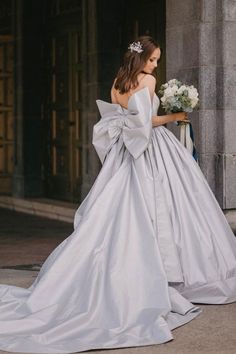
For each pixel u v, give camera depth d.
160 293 5.59
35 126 13.85
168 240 6.01
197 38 8.50
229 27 8.45
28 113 13.79
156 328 5.28
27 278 7.49
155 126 6.44
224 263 6.24
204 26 8.48
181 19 8.74
